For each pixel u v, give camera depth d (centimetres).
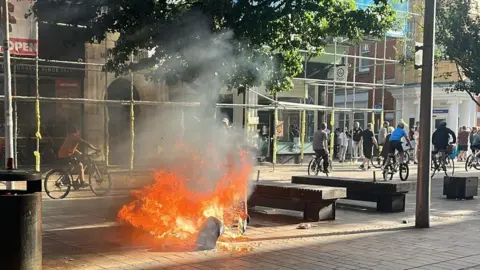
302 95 2191
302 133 2092
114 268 557
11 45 1334
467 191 1232
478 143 2175
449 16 1755
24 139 1584
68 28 954
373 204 1129
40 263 464
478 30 1736
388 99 3027
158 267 564
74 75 1644
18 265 441
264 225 838
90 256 609
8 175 448
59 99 1447
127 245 668
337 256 631
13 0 1313
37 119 1409
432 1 822
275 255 631
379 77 3028
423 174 835
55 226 790
